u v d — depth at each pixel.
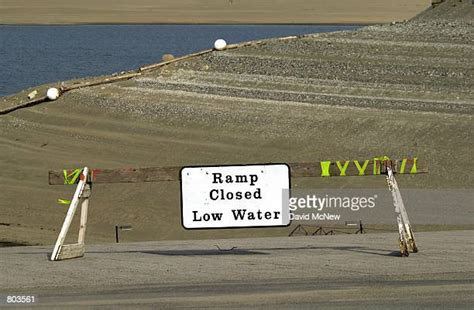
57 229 44.47
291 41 87.56
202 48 154.38
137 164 57.06
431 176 48.09
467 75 70.00
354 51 81.12
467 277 18.33
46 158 59.31
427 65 73.88
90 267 20.62
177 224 44.47
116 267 20.55
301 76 74.94
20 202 50.44
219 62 82.25
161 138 61.69
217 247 24.38
